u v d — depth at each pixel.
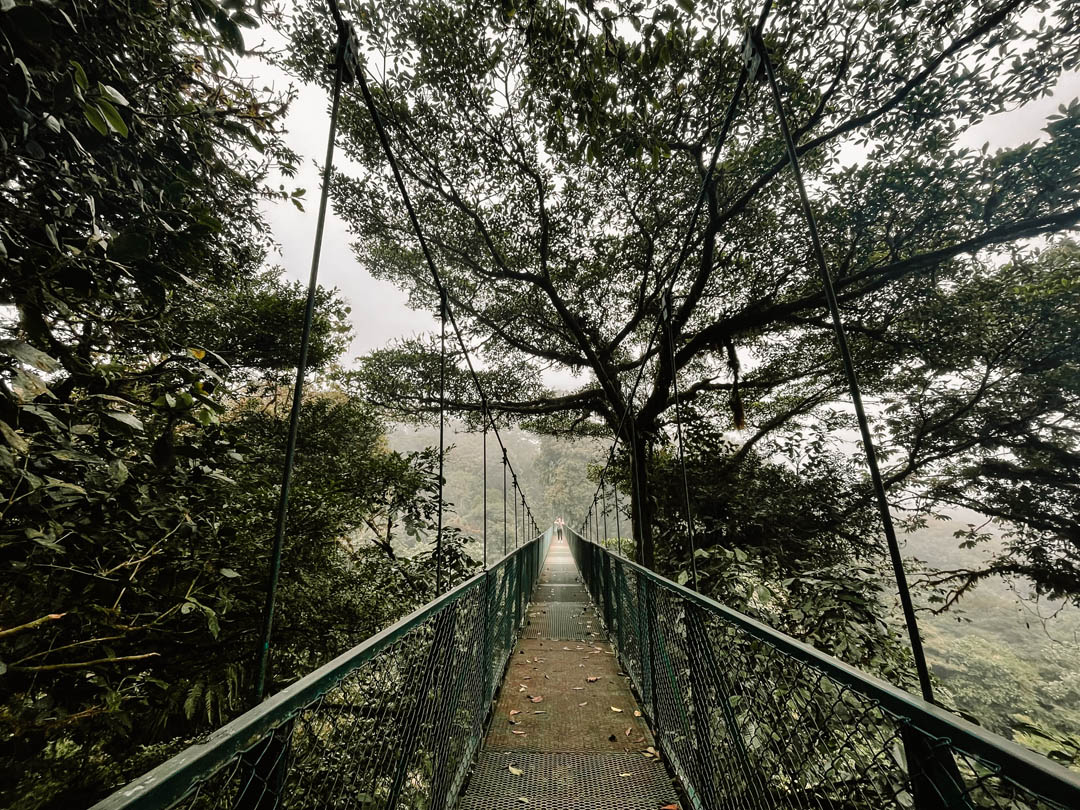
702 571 4.32
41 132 1.08
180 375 1.61
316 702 0.86
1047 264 4.85
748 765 1.37
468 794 2.00
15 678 1.49
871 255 5.37
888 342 5.64
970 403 5.64
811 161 4.72
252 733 0.69
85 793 1.81
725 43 3.85
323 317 4.54
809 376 7.36
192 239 1.63
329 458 4.31
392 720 1.24
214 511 1.95
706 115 4.42
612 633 4.27
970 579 5.94
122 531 1.46
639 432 6.32
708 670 1.71
